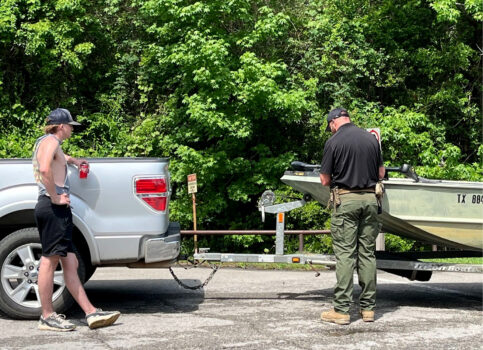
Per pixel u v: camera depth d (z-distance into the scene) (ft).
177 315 22.39
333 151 21.48
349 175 21.33
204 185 54.44
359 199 21.22
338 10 59.93
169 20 54.85
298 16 59.57
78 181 21.48
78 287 20.26
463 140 61.93
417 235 25.46
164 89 59.47
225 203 53.36
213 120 49.26
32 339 18.57
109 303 25.12
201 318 21.80
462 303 25.90
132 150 55.83
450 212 24.38
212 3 51.03
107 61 60.59
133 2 54.24
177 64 51.49
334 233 21.44
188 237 54.95
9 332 19.52
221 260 25.14
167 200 22.41
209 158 51.29
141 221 21.75
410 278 25.98
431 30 61.11
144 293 27.91
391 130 53.16
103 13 60.85
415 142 54.08
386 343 18.16
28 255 21.31
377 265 24.59
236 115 51.34
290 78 54.60
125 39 61.26
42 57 54.80
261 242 55.72
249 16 52.90
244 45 52.37
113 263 21.72
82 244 22.24
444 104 59.06
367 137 21.61
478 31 61.93
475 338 18.94
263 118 52.29
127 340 18.38
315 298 26.43
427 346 17.85
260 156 54.49
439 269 24.20
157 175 22.02
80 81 59.11
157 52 54.75
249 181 53.78
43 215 19.57
